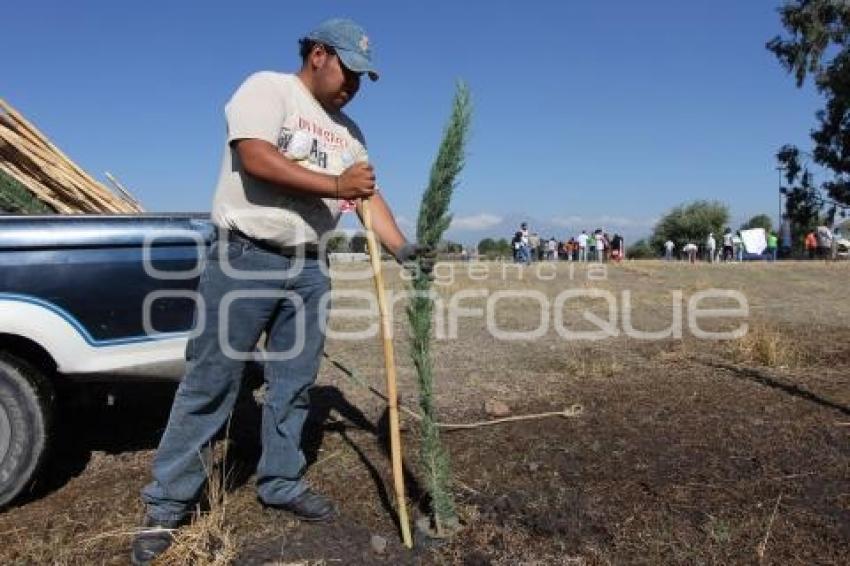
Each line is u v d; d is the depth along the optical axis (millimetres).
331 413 5391
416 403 5676
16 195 5211
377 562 3203
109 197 5973
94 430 5133
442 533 3387
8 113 5543
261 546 3332
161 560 3189
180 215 4289
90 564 3240
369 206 3465
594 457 4348
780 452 4371
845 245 41688
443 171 3062
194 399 3314
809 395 5648
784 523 3459
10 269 3732
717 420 5020
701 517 3545
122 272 3938
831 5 41656
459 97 3049
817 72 43094
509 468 4207
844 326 9406
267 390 3592
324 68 3328
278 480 3566
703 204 81875
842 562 3121
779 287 15961
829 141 46469
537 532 3436
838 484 3898
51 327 3791
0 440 3736
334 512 3631
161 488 3312
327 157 3402
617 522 3506
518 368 6965
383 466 4281
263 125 3123
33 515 3760
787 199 48000
